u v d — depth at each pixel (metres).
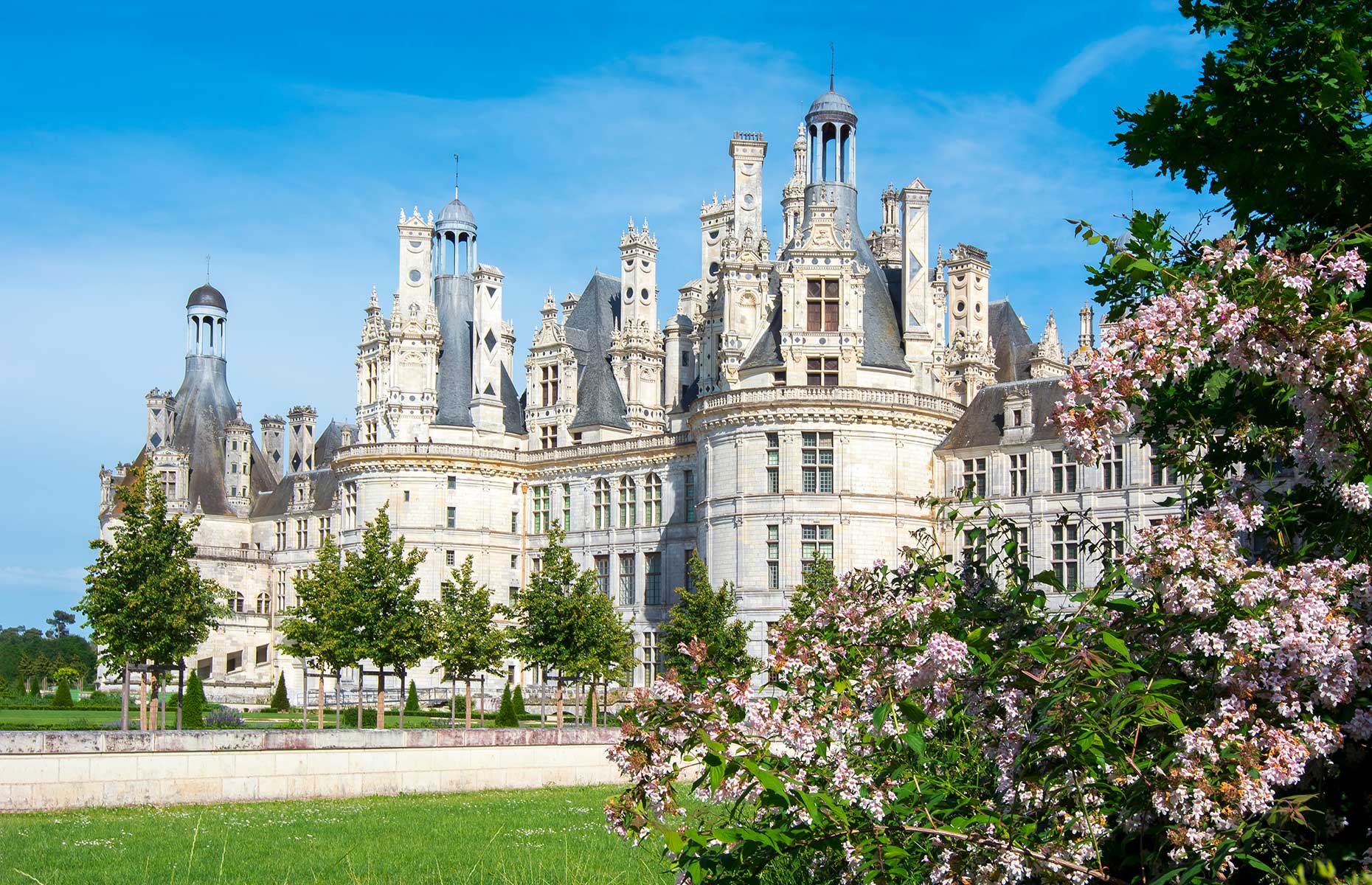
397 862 29.45
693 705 15.79
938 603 16.45
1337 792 14.84
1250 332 14.72
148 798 43.19
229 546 131.50
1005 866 13.65
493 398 106.75
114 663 69.25
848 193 90.06
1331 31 18.25
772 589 81.38
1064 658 14.12
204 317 136.25
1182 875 13.02
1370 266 15.55
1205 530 14.23
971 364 91.12
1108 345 15.02
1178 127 19.64
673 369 104.06
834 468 81.69
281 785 46.03
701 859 14.77
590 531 102.12
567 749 53.53
